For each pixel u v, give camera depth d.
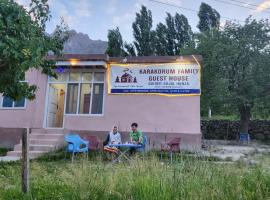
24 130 5.30
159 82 13.91
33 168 8.45
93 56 13.91
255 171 5.54
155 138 13.45
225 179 5.12
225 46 20.88
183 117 13.50
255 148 16.06
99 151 10.34
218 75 21.11
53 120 15.19
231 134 24.30
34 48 6.27
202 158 6.09
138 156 6.31
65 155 11.03
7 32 5.87
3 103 15.02
